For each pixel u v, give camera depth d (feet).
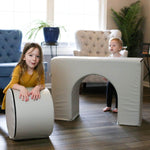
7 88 7.59
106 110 10.31
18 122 6.63
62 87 8.95
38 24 15.15
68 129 8.04
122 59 8.34
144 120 9.12
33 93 6.97
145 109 10.61
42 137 7.21
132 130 8.00
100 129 8.06
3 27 14.75
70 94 8.86
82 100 12.11
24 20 15.06
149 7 15.83
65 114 9.00
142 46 14.96
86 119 9.14
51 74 9.13
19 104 6.72
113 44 10.65
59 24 15.70
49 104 6.98
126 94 8.41
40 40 15.38
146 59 16.11
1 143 6.86
